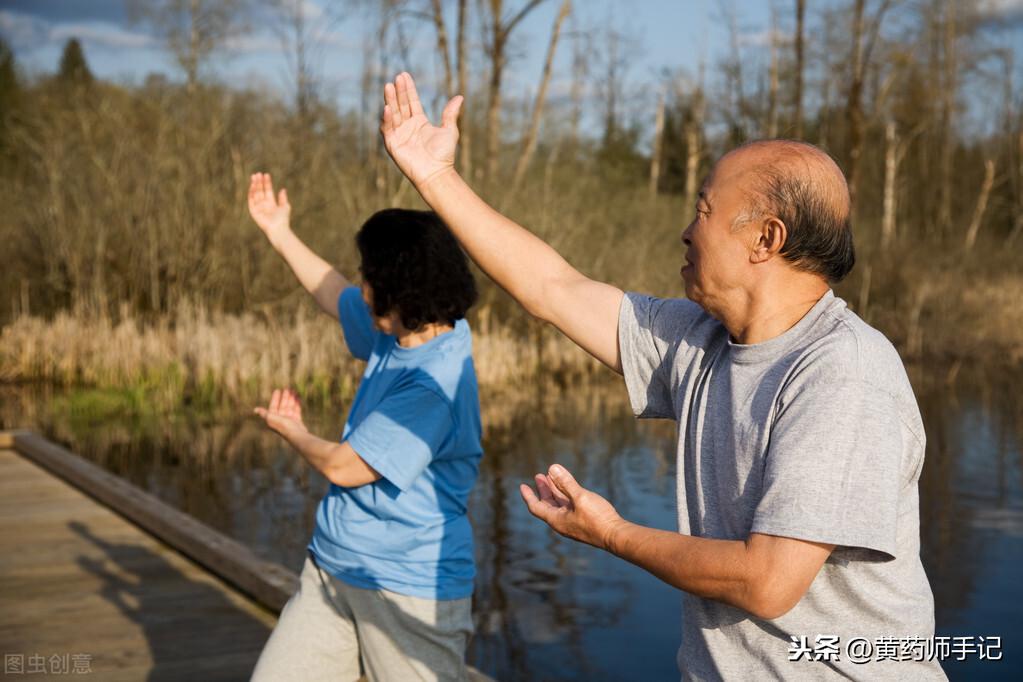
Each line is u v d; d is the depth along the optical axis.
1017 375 15.98
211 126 17.48
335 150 19.05
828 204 1.51
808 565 1.39
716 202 1.56
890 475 1.41
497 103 22.55
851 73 25.72
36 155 18.33
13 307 16.83
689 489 1.64
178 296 16.08
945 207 34.62
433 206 1.91
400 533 2.44
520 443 10.73
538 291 1.89
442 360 2.50
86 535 5.78
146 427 11.66
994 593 6.07
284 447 10.63
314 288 3.08
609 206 21.05
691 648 1.62
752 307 1.56
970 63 32.62
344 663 2.58
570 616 5.69
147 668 3.94
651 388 1.80
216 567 5.07
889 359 1.48
